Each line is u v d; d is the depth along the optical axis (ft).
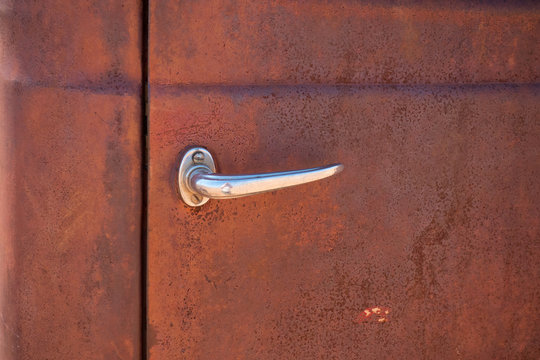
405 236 3.00
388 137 2.94
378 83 2.93
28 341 2.69
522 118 3.10
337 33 2.86
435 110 2.98
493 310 3.15
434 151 3.00
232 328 2.84
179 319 2.78
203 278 2.79
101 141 2.66
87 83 2.64
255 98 2.79
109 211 2.69
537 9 3.07
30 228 2.65
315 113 2.86
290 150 2.84
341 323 2.96
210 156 2.74
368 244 2.96
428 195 3.01
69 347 2.71
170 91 2.70
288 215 2.86
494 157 3.08
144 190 2.73
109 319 2.73
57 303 2.69
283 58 2.81
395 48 2.93
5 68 2.63
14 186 2.64
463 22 3.00
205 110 2.74
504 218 3.12
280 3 2.79
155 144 2.70
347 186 2.92
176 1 2.68
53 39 2.61
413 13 2.93
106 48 2.64
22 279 2.67
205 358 2.83
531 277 3.18
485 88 3.05
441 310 3.08
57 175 2.64
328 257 2.92
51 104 2.62
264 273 2.85
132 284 2.74
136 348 2.77
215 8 2.72
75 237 2.67
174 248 2.75
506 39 3.06
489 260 3.12
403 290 3.02
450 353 3.12
